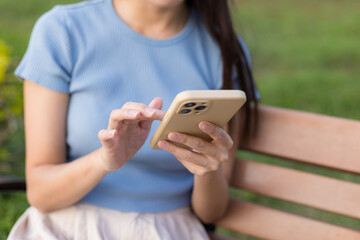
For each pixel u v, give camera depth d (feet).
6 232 7.97
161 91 5.03
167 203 5.12
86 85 4.87
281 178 5.38
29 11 20.89
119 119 3.76
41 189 4.73
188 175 5.28
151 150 4.86
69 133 4.96
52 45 4.86
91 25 5.03
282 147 5.38
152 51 5.09
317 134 5.26
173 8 5.13
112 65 4.98
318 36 19.27
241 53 5.38
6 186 5.43
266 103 13.65
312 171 10.77
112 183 4.92
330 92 14.20
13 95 9.19
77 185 4.55
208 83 5.33
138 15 5.10
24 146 10.25
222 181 4.97
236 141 5.39
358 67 16.43
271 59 17.19
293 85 14.67
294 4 23.81
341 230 5.05
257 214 5.40
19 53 10.27
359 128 5.11
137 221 4.90
